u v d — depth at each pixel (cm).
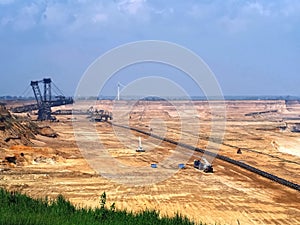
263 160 6844
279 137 10662
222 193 4181
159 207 3566
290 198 4094
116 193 3975
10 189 3866
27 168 5150
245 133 11138
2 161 5222
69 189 4050
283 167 6181
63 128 10550
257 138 10075
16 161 5422
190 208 3591
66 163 5609
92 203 3519
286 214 3538
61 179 4488
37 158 5603
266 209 3666
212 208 3625
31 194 3750
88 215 2117
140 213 2381
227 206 3709
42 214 1995
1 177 4441
